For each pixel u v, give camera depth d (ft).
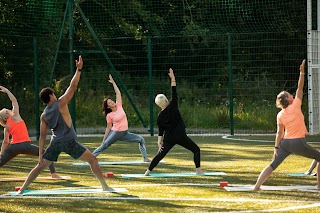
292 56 118.73
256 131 97.19
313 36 90.17
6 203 38.68
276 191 41.65
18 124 48.37
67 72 101.19
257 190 42.11
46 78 99.45
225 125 102.22
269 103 107.04
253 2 123.95
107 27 121.60
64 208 36.91
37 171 41.60
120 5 121.80
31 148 48.39
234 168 54.54
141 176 49.90
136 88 116.06
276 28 122.01
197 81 123.13
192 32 121.70
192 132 97.25
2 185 46.62
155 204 37.65
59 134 40.70
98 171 42.19
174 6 124.98
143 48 127.85
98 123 105.91
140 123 104.06
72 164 59.52
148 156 65.92
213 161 60.23
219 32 124.36
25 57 99.91
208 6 126.11
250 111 102.58
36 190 43.42
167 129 50.26
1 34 95.30
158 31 126.62
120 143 81.66
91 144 81.30
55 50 97.76
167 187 44.09
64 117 40.50
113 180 48.06
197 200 38.70
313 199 38.55
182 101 112.27
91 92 110.11
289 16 122.31
